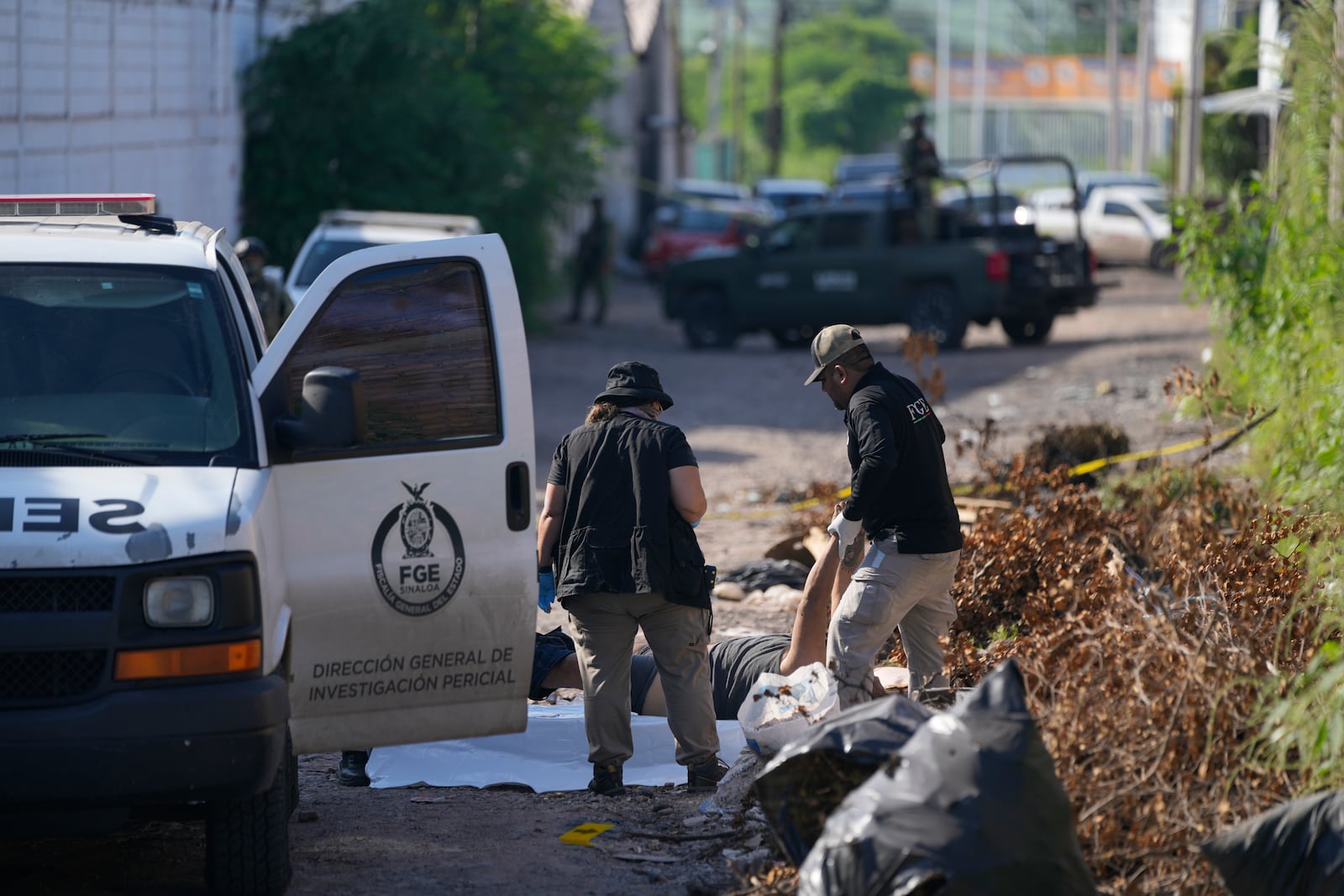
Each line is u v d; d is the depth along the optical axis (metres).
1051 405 57.53
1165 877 15.13
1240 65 35.56
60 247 17.95
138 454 16.20
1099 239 124.19
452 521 17.38
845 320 81.00
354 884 16.97
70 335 17.22
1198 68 98.19
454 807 20.20
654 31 187.00
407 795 20.88
